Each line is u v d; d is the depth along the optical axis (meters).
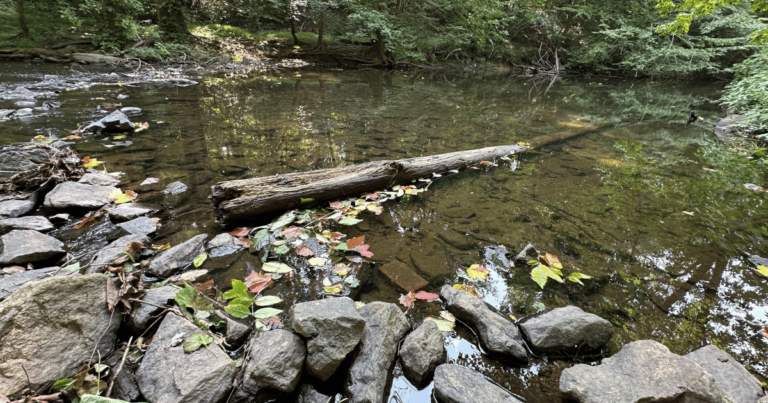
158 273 1.91
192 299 1.63
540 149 4.80
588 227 2.73
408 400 1.36
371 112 6.52
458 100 8.43
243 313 1.60
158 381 1.27
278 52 13.70
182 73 9.74
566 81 15.04
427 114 6.65
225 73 10.40
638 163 4.41
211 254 2.13
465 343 1.62
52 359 1.28
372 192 3.15
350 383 1.34
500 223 2.74
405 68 15.02
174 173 3.33
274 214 2.67
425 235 2.52
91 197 2.64
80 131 4.30
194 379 1.25
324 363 1.35
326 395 1.34
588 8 16.47
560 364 1.54
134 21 11.06
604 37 16.36
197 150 3.99
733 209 3.17
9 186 2.71
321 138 4.72
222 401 1.26
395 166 3.24
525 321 1.73
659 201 3.28
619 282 2.11
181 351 1.37
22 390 1.18
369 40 16.09
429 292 1.94
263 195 2.57
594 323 1.60
